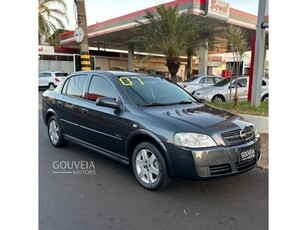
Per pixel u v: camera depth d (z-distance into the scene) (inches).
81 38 378.0
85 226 112.4
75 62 1056.8
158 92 175.5
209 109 166.9
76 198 135.7
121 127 154.5
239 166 134.9
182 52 462.3
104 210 124.9
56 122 215.3
